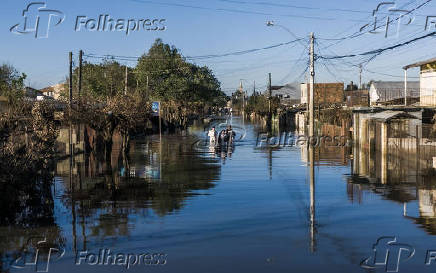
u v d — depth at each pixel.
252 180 18.77
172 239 10.15
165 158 27.41
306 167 23.03
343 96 78.06
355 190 16.41
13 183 14.81
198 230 10.88
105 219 12.03
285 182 18.23
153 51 64.38
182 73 64.94
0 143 16.59
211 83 72.56
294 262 8.57
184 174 20.52
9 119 20.84
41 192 16.19
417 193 15.72
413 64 33.91
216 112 151.25
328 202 14.25
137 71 62.38
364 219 11.99
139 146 36.16
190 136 48.06
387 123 28.52
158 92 61.91
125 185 17.53
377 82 59.25
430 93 35.12
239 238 10.20
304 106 71.94
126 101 30.39
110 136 27.78
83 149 29.48
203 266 8.38
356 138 35.56
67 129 29.62
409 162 24.84
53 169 22.27
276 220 11.91
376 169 22.17
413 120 30.52
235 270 8.16
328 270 8.14
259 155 29.31
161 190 16.42
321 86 78.12
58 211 13.05
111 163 24.88
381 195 15.40
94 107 28.33
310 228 11.06
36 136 21.44
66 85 56.69
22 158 16.69
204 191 16.17
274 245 9.66
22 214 12.76
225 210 13.07
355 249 9.36
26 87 34.91
